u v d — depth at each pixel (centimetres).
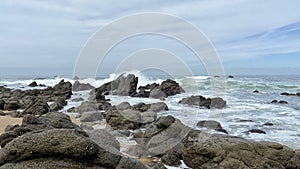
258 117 1538
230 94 2605
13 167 404
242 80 3647
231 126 1306
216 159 742
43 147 423
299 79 4356
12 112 1574
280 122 1412
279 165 728
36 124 756
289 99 2384
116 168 444
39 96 2295
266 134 1171
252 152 745
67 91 2234
